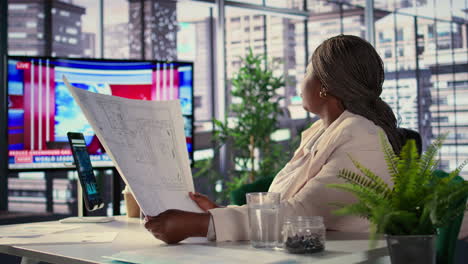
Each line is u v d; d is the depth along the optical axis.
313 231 0.99
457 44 5.90
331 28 6.34
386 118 1.36
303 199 1.20
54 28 5.25
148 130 1.31
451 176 0.84
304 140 1.61
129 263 0.93
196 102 6.01
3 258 3.31
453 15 5.91
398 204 0.84
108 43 5.57
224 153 5.89
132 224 1.49
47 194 5.17
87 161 1.72
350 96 1.33
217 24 6.02
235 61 6.18
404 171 0.84
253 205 1.06
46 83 3.22
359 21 6.23
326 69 1.34
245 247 1.07
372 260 1.03
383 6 6.13
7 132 3.14
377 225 0.78
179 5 5.89
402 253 0.82
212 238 1.15
